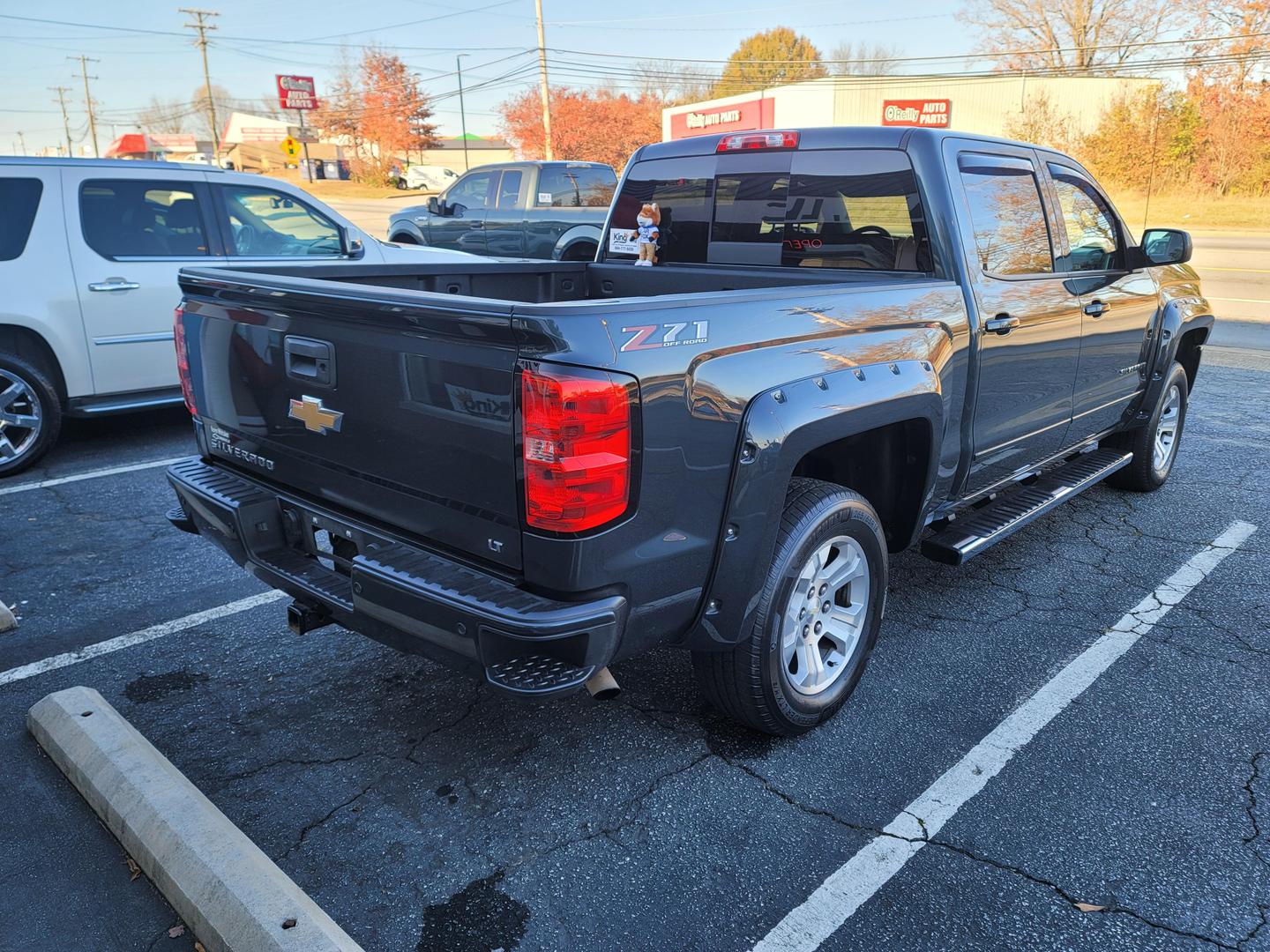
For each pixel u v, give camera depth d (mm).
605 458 2256
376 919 2402
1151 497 5727
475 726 3268
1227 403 8258
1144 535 5098
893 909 2439
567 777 2982
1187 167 39469
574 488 2229
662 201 4516
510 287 4500
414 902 2461
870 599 3277
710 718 3324
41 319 6000
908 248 3641
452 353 2355
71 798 2852
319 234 7285
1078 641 3908
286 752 3115
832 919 2404
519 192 13273
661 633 2602
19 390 5953
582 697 3453
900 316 3188
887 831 2736
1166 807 2850
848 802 2865
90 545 4895
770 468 2648
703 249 4414
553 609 2291
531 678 2285
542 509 2250
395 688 3520
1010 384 3879
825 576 3145
